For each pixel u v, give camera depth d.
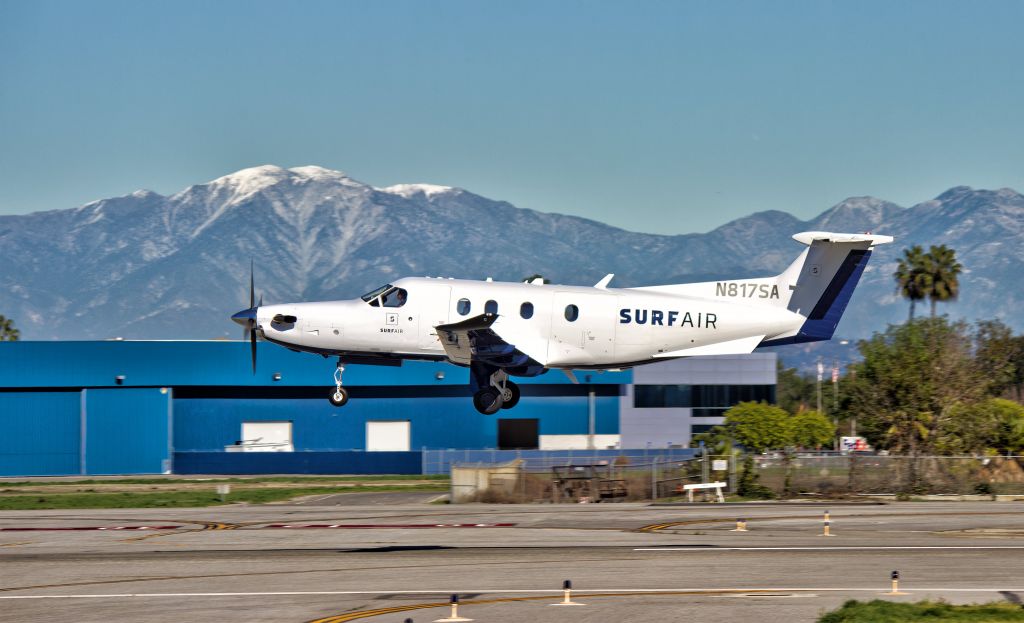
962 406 167.00
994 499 124.62
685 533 91.88
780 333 115.88
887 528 94.88
